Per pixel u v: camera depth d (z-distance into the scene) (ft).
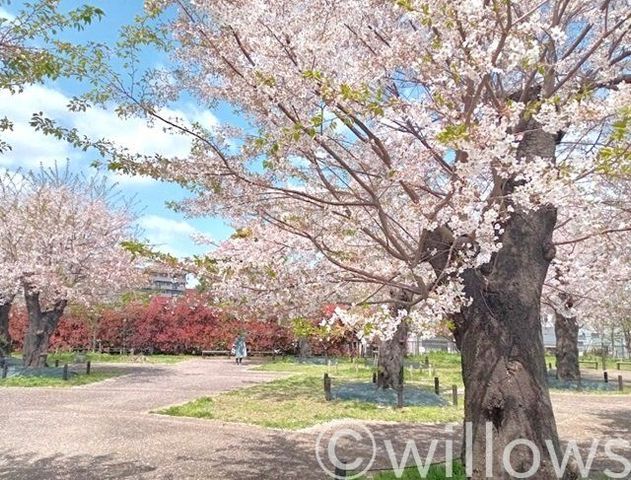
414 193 17.52
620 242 26.99
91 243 61.52
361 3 17.43
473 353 18.34
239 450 26.37
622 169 13.44
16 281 56.90
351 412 38.37
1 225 58.80
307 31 15.70
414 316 16.25
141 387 52.21
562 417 39.04
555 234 31.27
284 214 19.52
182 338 107.55
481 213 15.52
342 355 102.32
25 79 17.43
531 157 18.02
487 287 18.45
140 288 70.64
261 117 19.06
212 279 18.44
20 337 100.99
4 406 39.42
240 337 91.20
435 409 40.27
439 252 17.65
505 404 17.30
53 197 61.26
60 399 43.39
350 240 21.16
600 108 13.99
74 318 100.99
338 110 15.24
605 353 110.52
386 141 19.33
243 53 16.63
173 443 27.71
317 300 18.65
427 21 13.52
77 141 17.08
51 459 24.23
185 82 19.01
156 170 17.60
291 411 38.50
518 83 22.09
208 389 51.11
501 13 14.40
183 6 17.43
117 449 26.22
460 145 13.39
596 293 36.50
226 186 18.62
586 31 19.57
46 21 16.57
